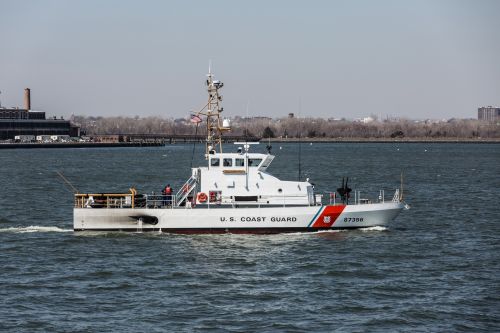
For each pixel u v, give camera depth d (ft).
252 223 372.38
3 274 303.48
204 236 370.32
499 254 347.36
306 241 361.71
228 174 376.68
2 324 241.76
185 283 289.74
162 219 374.22
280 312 255.29
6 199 581.12
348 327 241.76
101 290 280.31
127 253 338.95
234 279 295.69
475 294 276.21
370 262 325.01
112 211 375.04
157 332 235.81
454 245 368.89
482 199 600.80
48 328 238.89
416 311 256.32
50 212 501.97
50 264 320.70
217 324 243.40
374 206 379.55
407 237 385.29
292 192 378.32
